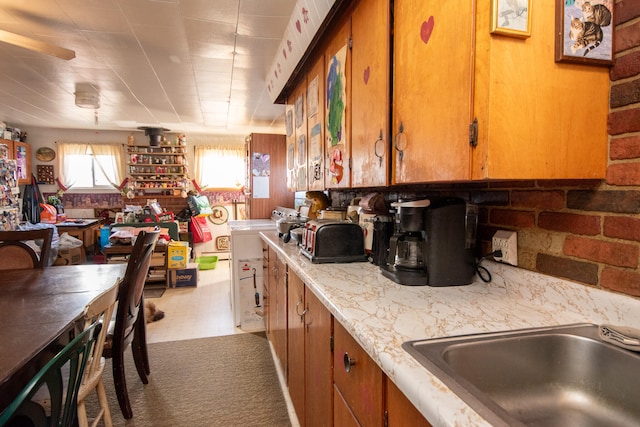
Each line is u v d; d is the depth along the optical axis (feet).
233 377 7.44
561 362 2.80
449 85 3.04
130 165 19.90
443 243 4.09
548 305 3.40
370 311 3.30
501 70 2.71
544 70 2.81
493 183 4.17
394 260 4.52
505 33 2.68
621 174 2.84
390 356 2.41
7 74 10.87
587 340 2.72
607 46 2.91
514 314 3.24
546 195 3.47
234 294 10.02
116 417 6.10
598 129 2.96
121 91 12.68
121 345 5.93
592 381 2.70
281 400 6.62
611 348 2.60
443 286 4.11
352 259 5.58
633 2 2.79
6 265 7.40
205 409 6.35
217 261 19.62
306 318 4.91
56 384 2.80
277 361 7.86
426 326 2.94
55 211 18.98
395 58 3.97
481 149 2.73
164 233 15.31
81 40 8.41
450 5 3.01
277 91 10.21
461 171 2.91
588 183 3.08
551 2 2.82
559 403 2.73
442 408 1.82
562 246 3.32
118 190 21.12
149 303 11.30
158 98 13.60
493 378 2.67
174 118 17.52
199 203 20.61
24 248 7.57
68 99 13.97
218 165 22.36
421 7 3.43
